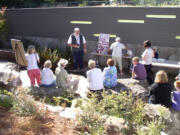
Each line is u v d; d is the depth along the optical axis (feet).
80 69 28.04
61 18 33.01
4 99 13.47
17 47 22.62
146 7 26.45
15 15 37.22
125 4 35.47
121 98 12.31
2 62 29.43
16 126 10.71
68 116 12.42
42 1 60.59
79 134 10.67
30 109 12.12
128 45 28.63
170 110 14.23
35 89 17.63
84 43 28.22
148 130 11.17
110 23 29.17
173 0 30.99
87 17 30.68
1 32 37.60
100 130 10.71
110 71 18.53
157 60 25.27
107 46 28.50
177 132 13.07
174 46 25.98
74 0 60.64
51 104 15.90
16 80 21.08
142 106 12.81
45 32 35.12
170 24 25.62
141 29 27.37
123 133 11.19
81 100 13.98
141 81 19.99
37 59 21.31
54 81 19.51
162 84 14.62
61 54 31.50
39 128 10.91
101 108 11.94
